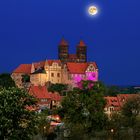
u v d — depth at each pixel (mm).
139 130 156000
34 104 91438
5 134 86688
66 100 173375
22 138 87938
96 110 171875
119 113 174625
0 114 86812
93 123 159750
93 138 151750
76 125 153375
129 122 161125
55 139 145375
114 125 158125
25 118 89062
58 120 185125
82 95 172750
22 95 89875
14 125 87875
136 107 199500
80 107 169000
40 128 139250
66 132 150250
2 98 88375
